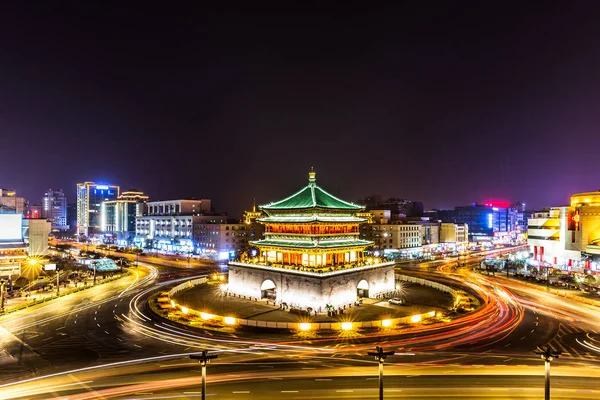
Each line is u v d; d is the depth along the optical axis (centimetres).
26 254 12294
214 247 16688
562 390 3803
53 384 3984
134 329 6000
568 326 6094
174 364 4531
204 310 7044
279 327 5900
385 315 6675
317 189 8388
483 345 5175
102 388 3878
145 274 12112
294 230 7888
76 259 14738
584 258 11044
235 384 3959
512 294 8756
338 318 6469
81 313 7038
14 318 6706
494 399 3606
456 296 8125
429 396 3666
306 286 7050
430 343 5256
